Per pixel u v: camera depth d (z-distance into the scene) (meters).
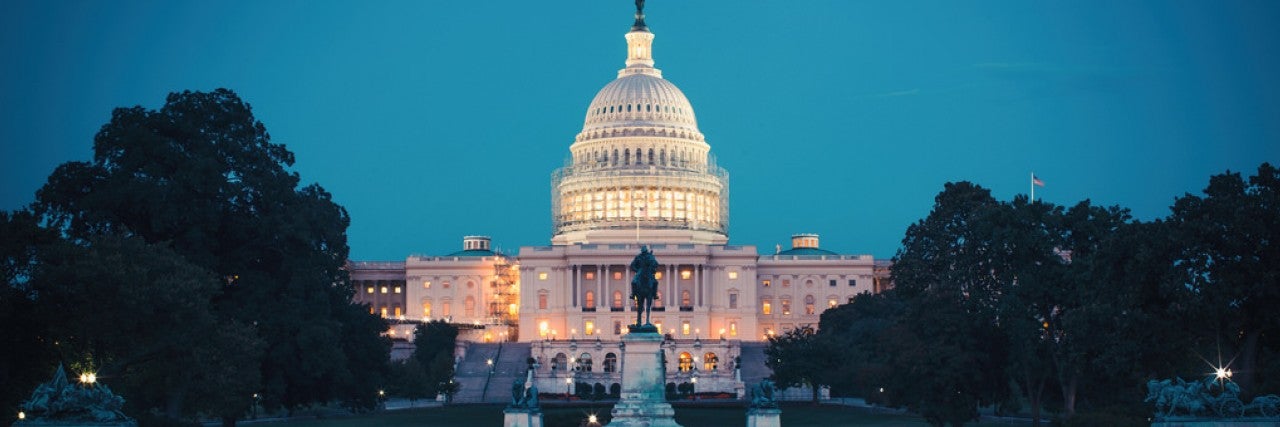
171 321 97.94
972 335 118.75
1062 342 114.31
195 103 125.50
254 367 108.12
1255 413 70.69
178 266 100.31
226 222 123.44
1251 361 95.56
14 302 92.12
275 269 126.81
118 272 93.12
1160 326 96.25
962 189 131.50
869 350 188.75
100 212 116.81
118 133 121.56
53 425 67.94
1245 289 93.44
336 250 131.38
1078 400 121.56
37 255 95.88
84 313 92.62
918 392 120.00
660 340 87.88
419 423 144.88
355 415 161.12
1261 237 94.19
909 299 134.88
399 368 186.50
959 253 123.06
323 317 123.75
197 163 118.75
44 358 94.56
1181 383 71.50
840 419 151.00
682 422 154.38
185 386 102.62
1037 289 114.38
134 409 98.06
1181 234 94.62
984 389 120.44
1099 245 105.50
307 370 121.00
